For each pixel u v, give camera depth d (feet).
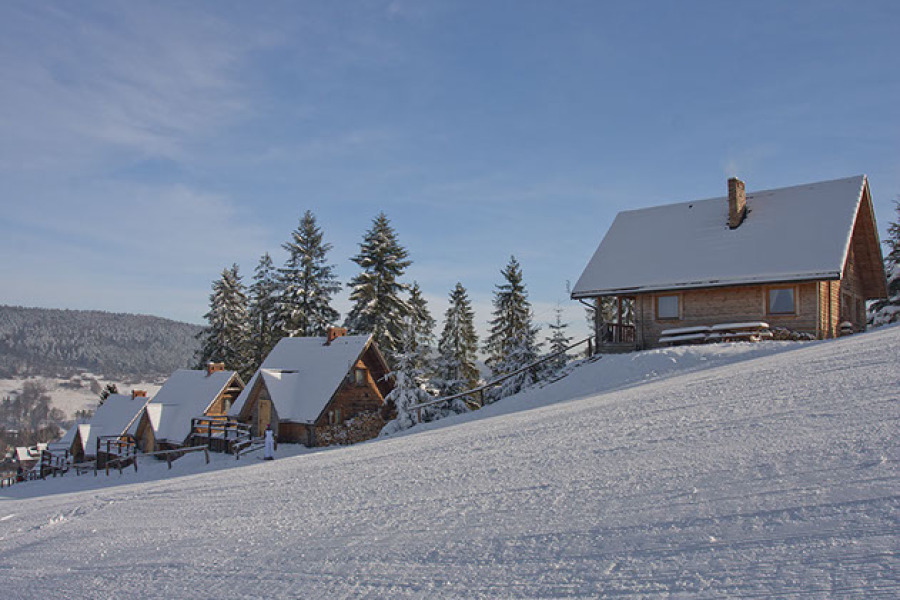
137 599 24.63
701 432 31.40
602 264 102.37
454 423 77.87
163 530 36.27
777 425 29.63
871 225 98.94
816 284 84.07
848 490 20.29
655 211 111.04
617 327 102.22
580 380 78.89
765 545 17.99
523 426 47.21
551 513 24.25
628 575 18.02
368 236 165.17
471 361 183.62
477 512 26.45
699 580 16.88
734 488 22.54
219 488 49.01
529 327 113.19
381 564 22.85
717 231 98.68
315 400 107.14
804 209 94.79
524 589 18.54
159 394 154.30
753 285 88.33
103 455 135.33
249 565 25.99
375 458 48.49
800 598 15.03
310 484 42.04
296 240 188.03
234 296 198.70
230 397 141.38
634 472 27.07
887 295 110.52
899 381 33.53
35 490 103.81
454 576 20.48
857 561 16.14
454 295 187.11
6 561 35.81
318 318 183.93
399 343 161.38
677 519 21.01
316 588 21.91
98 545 35.63
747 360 63.77
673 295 95.04
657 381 62.54
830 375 39.58
